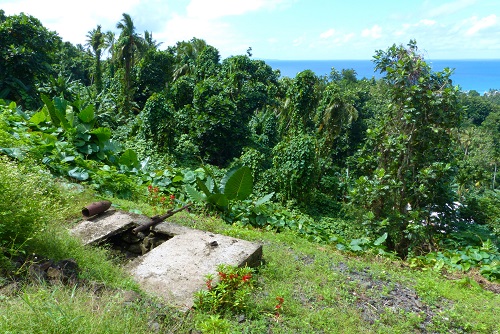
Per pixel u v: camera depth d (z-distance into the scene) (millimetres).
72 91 22688
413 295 4668
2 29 17203
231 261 4195
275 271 4582
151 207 6723
